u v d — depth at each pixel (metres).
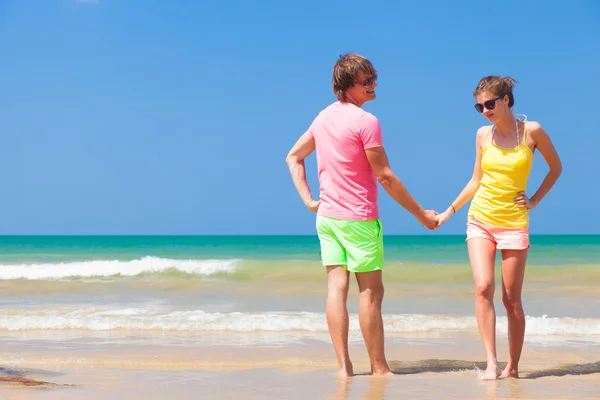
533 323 6.68
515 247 3.67
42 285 10.92
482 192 3.76
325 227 3.55
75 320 6.71
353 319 6.92
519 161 3.64
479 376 3.51
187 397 2.79
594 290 10.77
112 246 34.56
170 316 7.21
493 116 3.67
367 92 3.60
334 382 3.24
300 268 14.16
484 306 3.62
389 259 19.34
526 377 3.70
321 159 3.57
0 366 4.24
